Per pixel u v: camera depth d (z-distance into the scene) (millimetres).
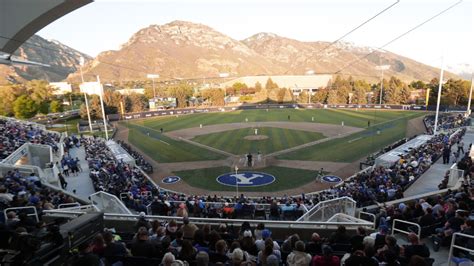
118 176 25516
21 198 12125
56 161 31125
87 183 25406
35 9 9922
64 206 14156
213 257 6965
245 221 10156
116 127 69812
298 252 6375
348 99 97500
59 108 89438
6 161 24016
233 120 71562
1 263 5312
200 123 68812
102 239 7113
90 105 81188
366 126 58531
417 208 11242
